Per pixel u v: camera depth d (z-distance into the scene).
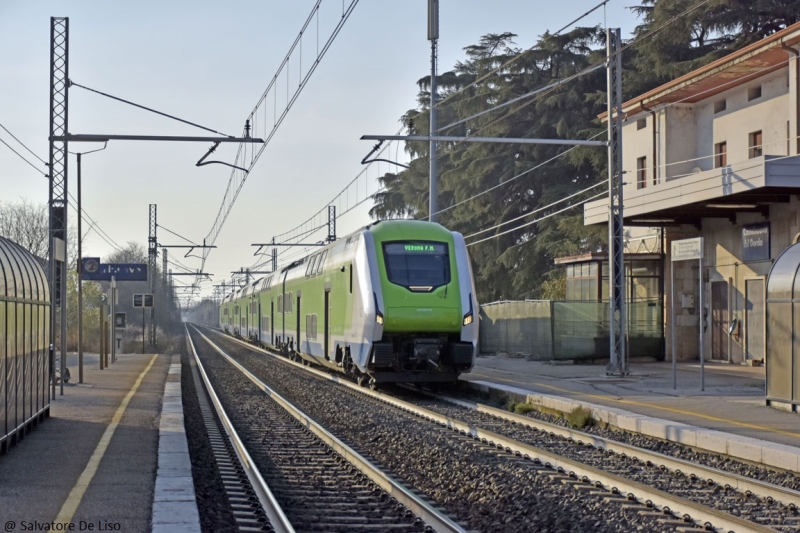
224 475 12.14
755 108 26.70
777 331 16.62
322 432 16.00
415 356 21.59
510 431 16.05
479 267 49.59
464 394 23.14
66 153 25.53
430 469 12.45
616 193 27.14
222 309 94.62
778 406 16.62
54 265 22.14
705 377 23.20
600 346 29.61
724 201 24.23
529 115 47.88
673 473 11.73
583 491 10.45
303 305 32.81
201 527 8.47
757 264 25.64
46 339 16.62
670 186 25.02
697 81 27.45
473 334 22.09
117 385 25.33
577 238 42.34
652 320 29.98
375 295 21.69
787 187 21.25
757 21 38.94
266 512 9.70
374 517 9.63
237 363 39.44
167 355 47.31
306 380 28.72
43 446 13.25
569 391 20.22
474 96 48.31
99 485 10.20
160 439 13.98
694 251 19.20
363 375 24.41
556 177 46.50
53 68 25.70
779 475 11.30
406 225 22.91
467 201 48.69
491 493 10.62
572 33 46.47
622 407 16.92
